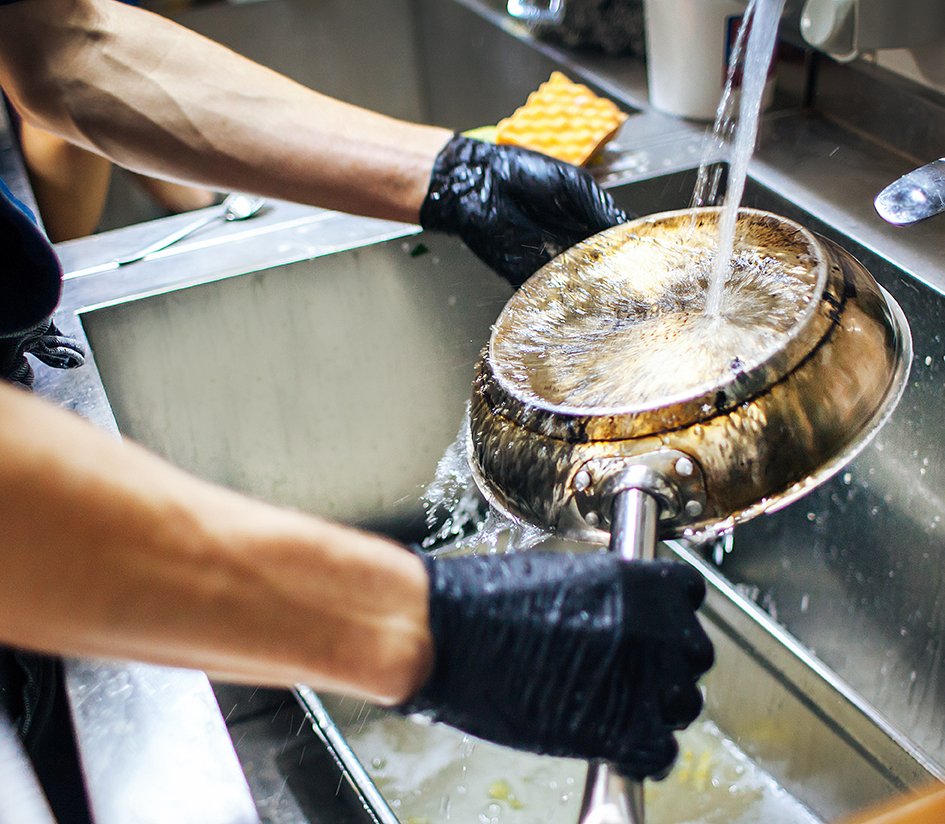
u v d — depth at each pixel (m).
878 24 1.17
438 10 1.91
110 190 1.84
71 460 0.63
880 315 0.88
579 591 0.74
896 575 1.13
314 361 1.29
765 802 1.16
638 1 1.56
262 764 1.10
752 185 1.28
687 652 0.74
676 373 0.83
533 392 0.86
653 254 0.96
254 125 1.10
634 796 0.72
